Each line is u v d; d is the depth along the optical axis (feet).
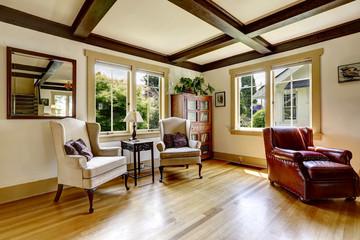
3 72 7.69
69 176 7.18
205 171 11.91
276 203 7.36
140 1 7.30
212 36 10.57
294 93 11.92
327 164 7.54
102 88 11.37
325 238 5.16
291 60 11.35
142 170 11.44
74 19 8.57
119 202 7.53
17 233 5.48
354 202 7.40
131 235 5.39
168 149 10.80
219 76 15.29
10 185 7.78
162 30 9.80
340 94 9.71
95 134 9.34
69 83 9.37
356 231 5.47
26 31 8.21
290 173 8.00
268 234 5.37
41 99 8.60
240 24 8.91
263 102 13.23
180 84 14.92
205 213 6.61
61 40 9.18
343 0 6.66
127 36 10.46
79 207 7.13
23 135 8.13
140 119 10.48
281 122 12.58
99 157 8.73
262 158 12.80
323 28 9.82
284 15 7.99
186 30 9.82
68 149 7.36
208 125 15.24
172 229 5.66
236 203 7.38
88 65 10.05
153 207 7.09
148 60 12.85
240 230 5.58
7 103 7.75
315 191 7.20
